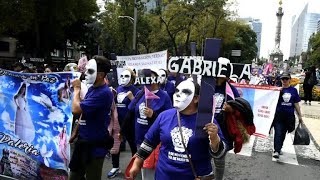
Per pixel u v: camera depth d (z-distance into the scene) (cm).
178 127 297
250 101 809
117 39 4866
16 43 4875
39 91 497
